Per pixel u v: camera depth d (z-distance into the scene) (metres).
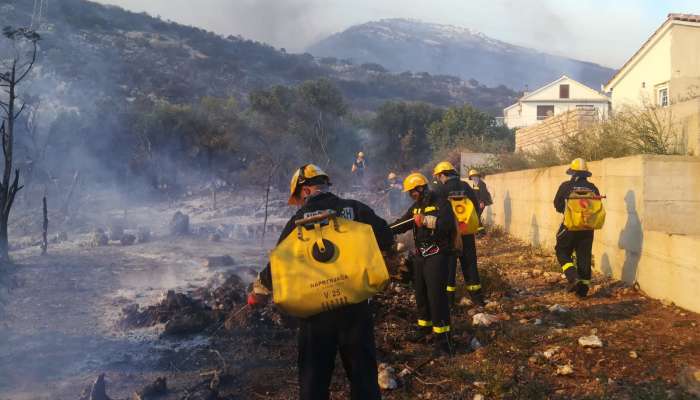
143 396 4.29
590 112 14.34
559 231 7.08
